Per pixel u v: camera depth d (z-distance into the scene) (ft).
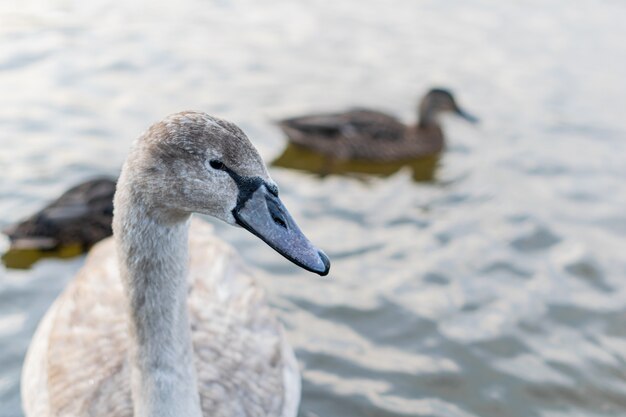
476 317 4.59
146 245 3.06
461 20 8.89
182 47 7.57
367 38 8.23
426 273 4.88
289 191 5.73
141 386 3.23
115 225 3.08
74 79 6.77
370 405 4.06
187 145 2.92
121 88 6.71
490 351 4.39
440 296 4.72
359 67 7.59
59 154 5.72
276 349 3.87
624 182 6.01
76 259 4.91
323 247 5.03
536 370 4.30
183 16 8.29
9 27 7.63
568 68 7.85
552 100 7.25
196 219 4.43
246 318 3.93
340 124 6.39
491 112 7.01
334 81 7.29
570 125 6.84
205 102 6.63
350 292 4.70
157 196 2.97
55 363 3.70
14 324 4.38
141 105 6.45
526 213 5.55
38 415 3.68
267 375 3.74
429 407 4.08
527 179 6.04
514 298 4.74
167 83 6.87
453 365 4.31
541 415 4.08
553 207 5.65
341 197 5.71
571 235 5.32
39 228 4.92
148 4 8.50
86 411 3.46
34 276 4.73
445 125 7.06
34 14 7.98
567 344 4.46
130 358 3.25
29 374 3.96
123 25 7.93
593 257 5.08
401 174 6.23
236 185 2.95
